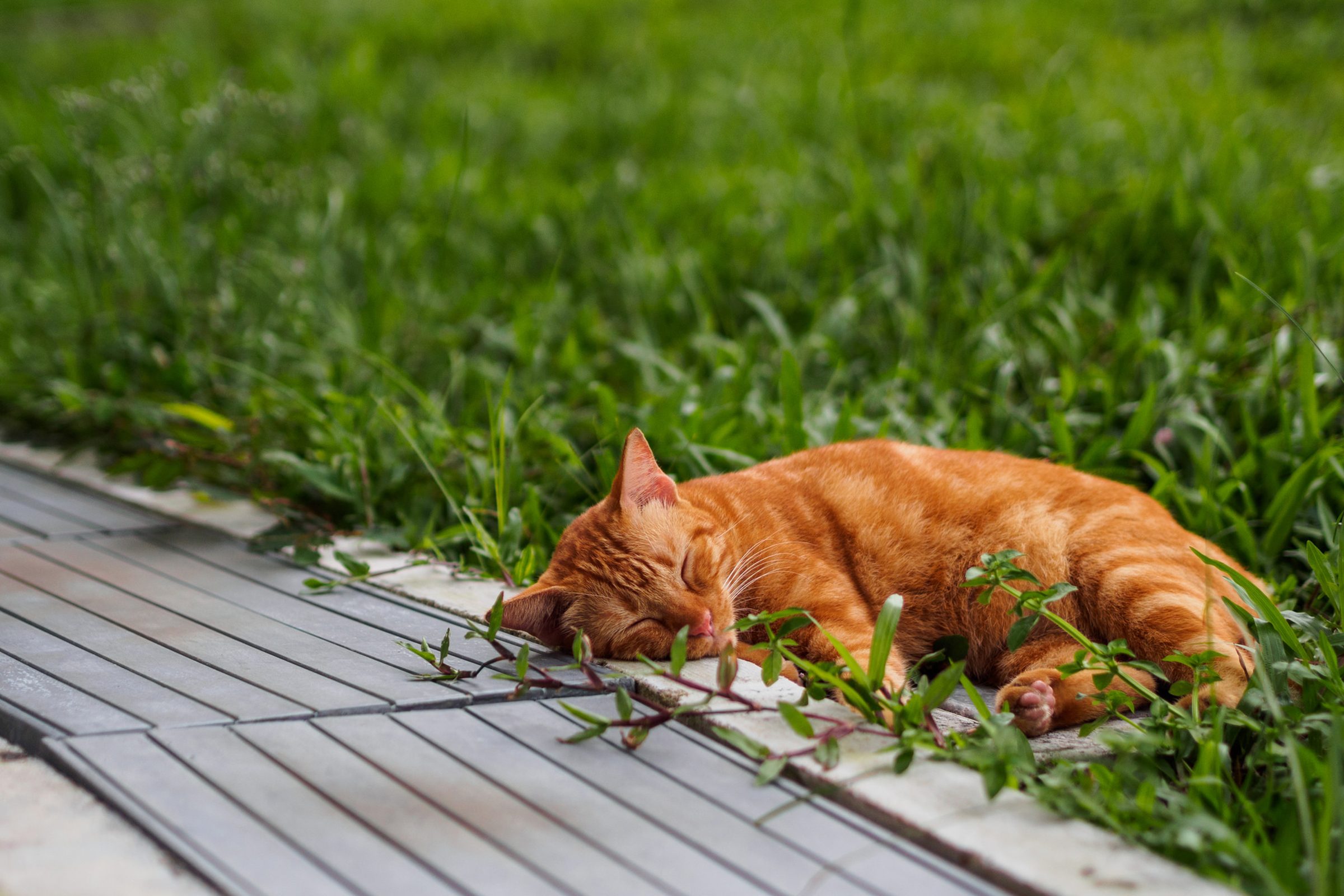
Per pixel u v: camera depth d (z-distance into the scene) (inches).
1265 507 163.2
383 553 159.8
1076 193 257.8
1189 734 98.2
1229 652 109.0
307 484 179.3
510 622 116.7
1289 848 83.2
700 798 89.3
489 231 299.4
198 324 233.3
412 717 103.0
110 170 276.8
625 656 122.6
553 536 163.6
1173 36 392.2
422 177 317.7
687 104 373.7
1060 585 105.2
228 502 182.5
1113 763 103.4
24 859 80.9
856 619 123.0
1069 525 123.4
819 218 269.9
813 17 438.6
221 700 105.2
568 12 498.3
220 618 131.3
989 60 380.8
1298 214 232.2
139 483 192.4
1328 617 128.4
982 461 134.3
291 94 372.2
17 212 334.0
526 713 104.7
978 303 225.8
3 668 113.5
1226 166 248.2
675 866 79.7
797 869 79.7
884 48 399.9
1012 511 126.3
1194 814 82.3
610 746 98.1
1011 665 122.7
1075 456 176.9
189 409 193.2
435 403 212.7
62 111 303.0
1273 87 340.8
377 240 285.7
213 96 307.1
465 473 177.0
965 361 208.5
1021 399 201.0
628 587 121.4
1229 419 179.0
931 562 128.2
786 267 251.8
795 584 124.5
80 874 79.2
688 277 249.6
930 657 114.5
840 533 131.0
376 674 113.0
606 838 83.0
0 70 449.7
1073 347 199.5
